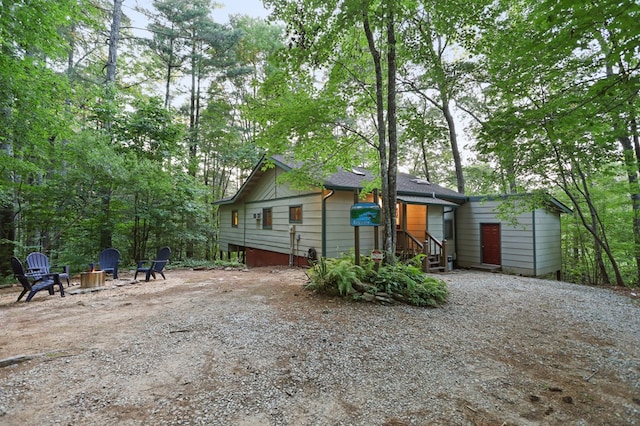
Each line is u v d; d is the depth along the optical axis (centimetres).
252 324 415
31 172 835
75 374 277
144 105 1180
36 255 646
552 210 1109
